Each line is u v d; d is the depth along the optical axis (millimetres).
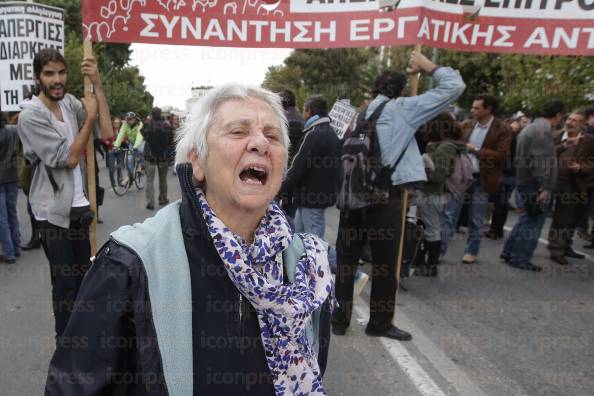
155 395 969
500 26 2980
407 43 2920
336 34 2910
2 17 3027
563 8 2939
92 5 2650
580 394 2732
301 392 1118
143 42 2758
